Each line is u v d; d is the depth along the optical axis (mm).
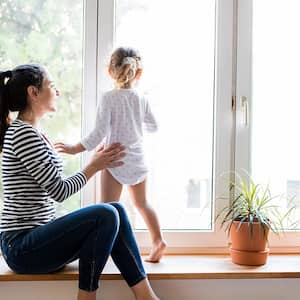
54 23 2277
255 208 2221
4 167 1930
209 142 2391
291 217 2426
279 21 2379
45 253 1868
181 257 2328
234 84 2377
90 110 2307
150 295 1937
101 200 2215
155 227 2227
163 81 2350
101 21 2279
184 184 2389
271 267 2154
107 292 2049
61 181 1894
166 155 2375
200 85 2367
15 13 2258
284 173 2420
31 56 2273
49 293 2012
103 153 2043
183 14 2340
